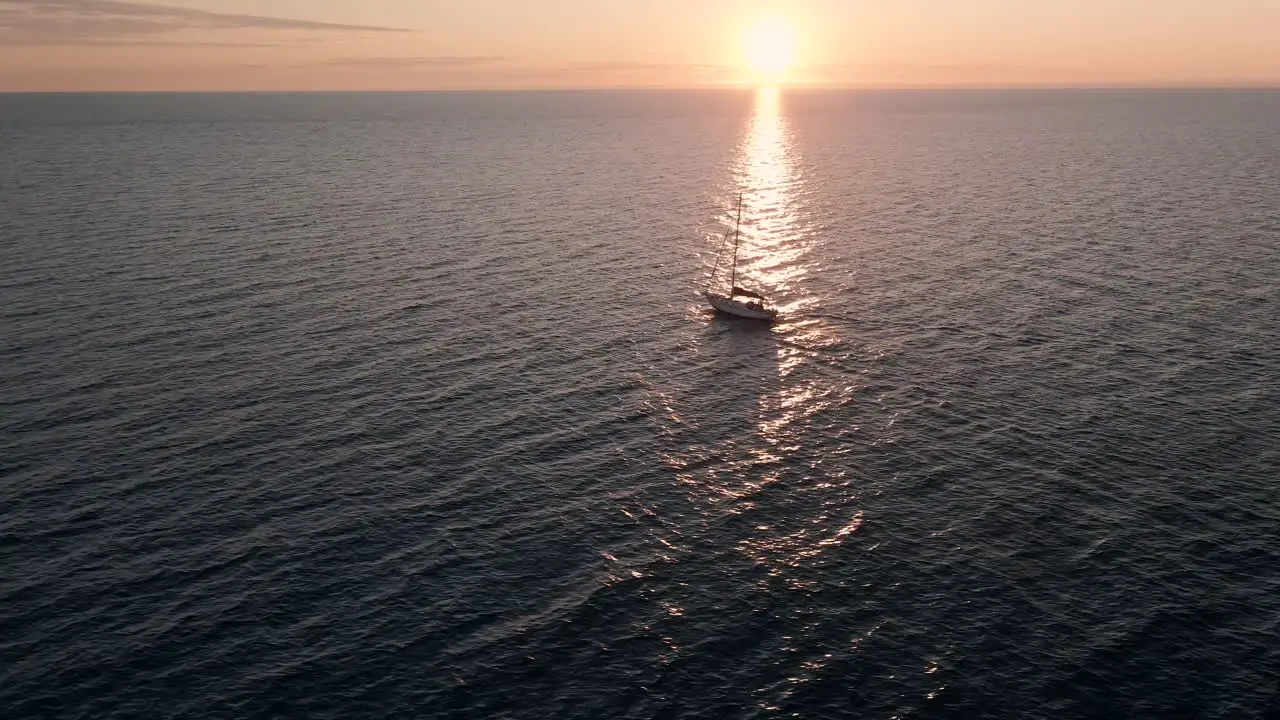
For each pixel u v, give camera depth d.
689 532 55.19
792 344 87.06
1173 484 59.69
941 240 130.50
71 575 50.03
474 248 123.69
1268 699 41.50
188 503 57.16
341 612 47.56
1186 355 81.56
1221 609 47.53
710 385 77.12
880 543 53.88
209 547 52.78
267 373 77.25
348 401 72.19
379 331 88.31
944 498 58.69
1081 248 122.94
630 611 47.91
